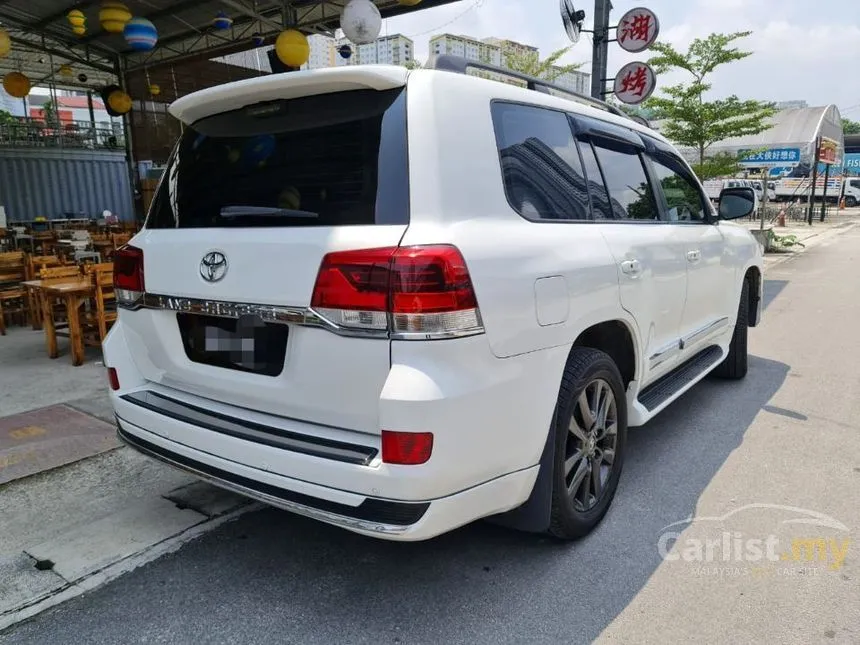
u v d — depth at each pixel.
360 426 2.20
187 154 2.77
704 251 4.16
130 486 3.46
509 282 2.25
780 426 4.36
